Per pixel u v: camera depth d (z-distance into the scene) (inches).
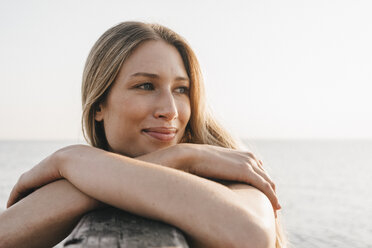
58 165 52.6
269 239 39.2
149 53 68.1
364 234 682.2
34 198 50.4
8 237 47.5
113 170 44.5
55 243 49.6
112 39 70.7
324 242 620.1
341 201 1157.7
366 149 6953.7
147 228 35.8
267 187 55.1
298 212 936.3
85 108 75.5
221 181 58.1
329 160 3523.6
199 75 75.4
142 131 69.3
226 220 38.8
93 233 33.3
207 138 83.7
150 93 68.8
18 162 2866.6
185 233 38.8
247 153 61.5
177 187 40.8
